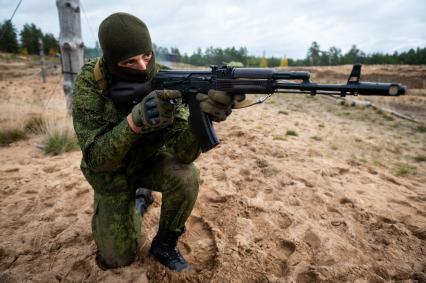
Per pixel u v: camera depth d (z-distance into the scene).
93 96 2.00
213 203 3.32
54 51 72.50
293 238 2.64
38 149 5.36
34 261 2.44
